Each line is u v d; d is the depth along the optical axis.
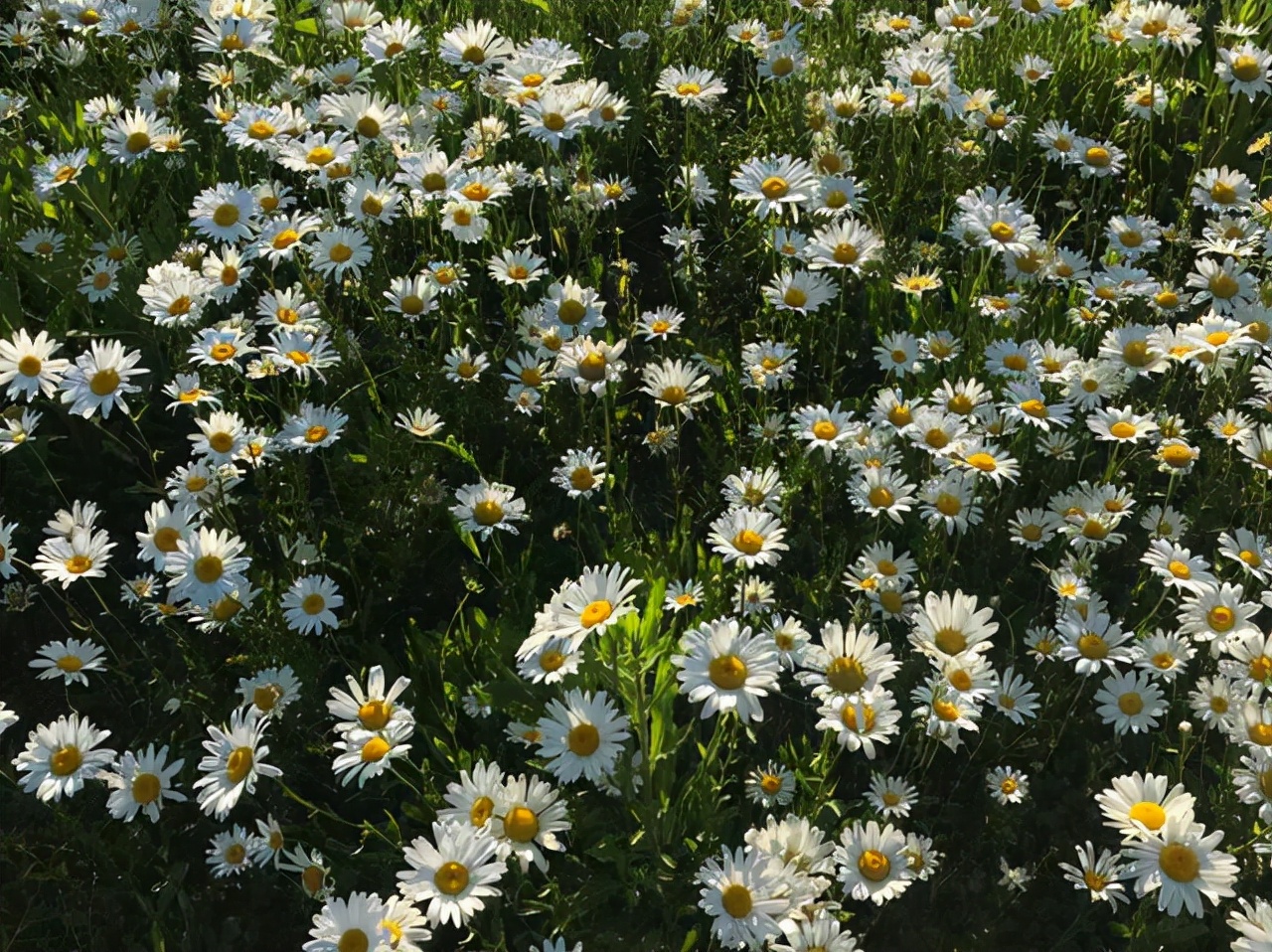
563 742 0.73
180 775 0.87
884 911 0.81
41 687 0.95
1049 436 0.98
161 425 1.07
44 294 1.13
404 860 0.80
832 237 1.03
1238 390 1.03
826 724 0.74
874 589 0.87
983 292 1.12
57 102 1.32
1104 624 0.85
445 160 1.09
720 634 0.71
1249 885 0.78
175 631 0.92
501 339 1.10
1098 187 1.28
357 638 0.94
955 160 1.21
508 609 0.91
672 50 1.37
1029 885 0.82
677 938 0.76
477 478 1.03
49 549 0.88
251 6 1.26
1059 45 1.36
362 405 1.05
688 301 1.17
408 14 1.41
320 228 1.06
